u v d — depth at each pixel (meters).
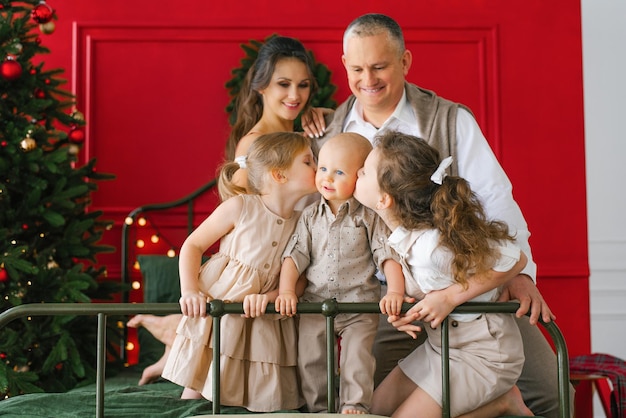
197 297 2.09
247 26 4.25
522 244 2.56
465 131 2.76
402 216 2.13
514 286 2.27
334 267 2.22
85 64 4.23
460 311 2.11
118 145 4.22
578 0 4.36
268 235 2.27
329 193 2.20
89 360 3.63
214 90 4.25
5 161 3.44
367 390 2.18
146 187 4.21
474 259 2.07
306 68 3.34
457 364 2.18
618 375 3.21
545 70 4.32
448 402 2.10
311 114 2.99
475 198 2.17
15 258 3.27
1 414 2.31
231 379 2.23
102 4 4.24
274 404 2.23
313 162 2.33
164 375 2.28
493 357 2.17
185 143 4.23
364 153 2.21
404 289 2.18
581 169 4.31
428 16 4.30
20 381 3.14
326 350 2.28
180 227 4.21
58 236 3.65
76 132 3.71
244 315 2.10
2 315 2.04
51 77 4.16
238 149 3.25
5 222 3.48
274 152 2.27
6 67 3.41
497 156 4.28
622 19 4.51
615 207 4.48
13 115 3.53
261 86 3.34
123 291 3.81
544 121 4.31
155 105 4.24
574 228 4.29
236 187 2.44
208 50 4.26
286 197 2.29
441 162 2.21
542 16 4.34
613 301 4.43
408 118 2.82
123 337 3.77
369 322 2.25
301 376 2.29
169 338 3.22
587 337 4.26
